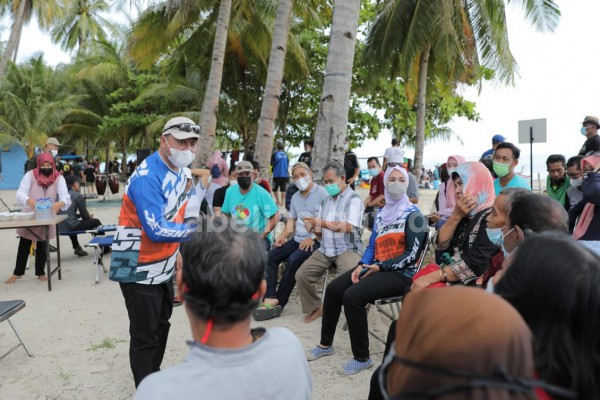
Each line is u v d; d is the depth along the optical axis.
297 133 22.80
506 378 0.84
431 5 11.77
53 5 27.12
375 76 14.30
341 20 5.31
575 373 1.03
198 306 1.24
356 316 3.44
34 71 26.86
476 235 2.73
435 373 0.88
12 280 6.05
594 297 1.06
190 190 3.12
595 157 3.70
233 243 1.27
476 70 13.45
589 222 3.76
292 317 4.77
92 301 5.27
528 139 8.27
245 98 20.50
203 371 1.20
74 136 32.09
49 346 4.02
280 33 7.82
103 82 26.86
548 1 10.80
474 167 2.80
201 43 16.36
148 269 2.84
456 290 0.98
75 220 6.99
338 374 3.48
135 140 31.95
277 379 1.25
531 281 1.12
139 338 2.88
